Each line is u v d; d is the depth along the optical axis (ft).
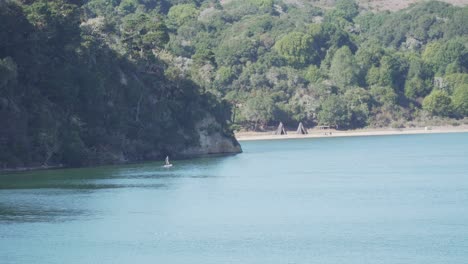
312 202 582.76
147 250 443.32
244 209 553.23
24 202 571.69
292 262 420.36
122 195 607.37
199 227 494.59
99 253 437.58
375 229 488.85
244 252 438.81
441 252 435.53
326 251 439.63
